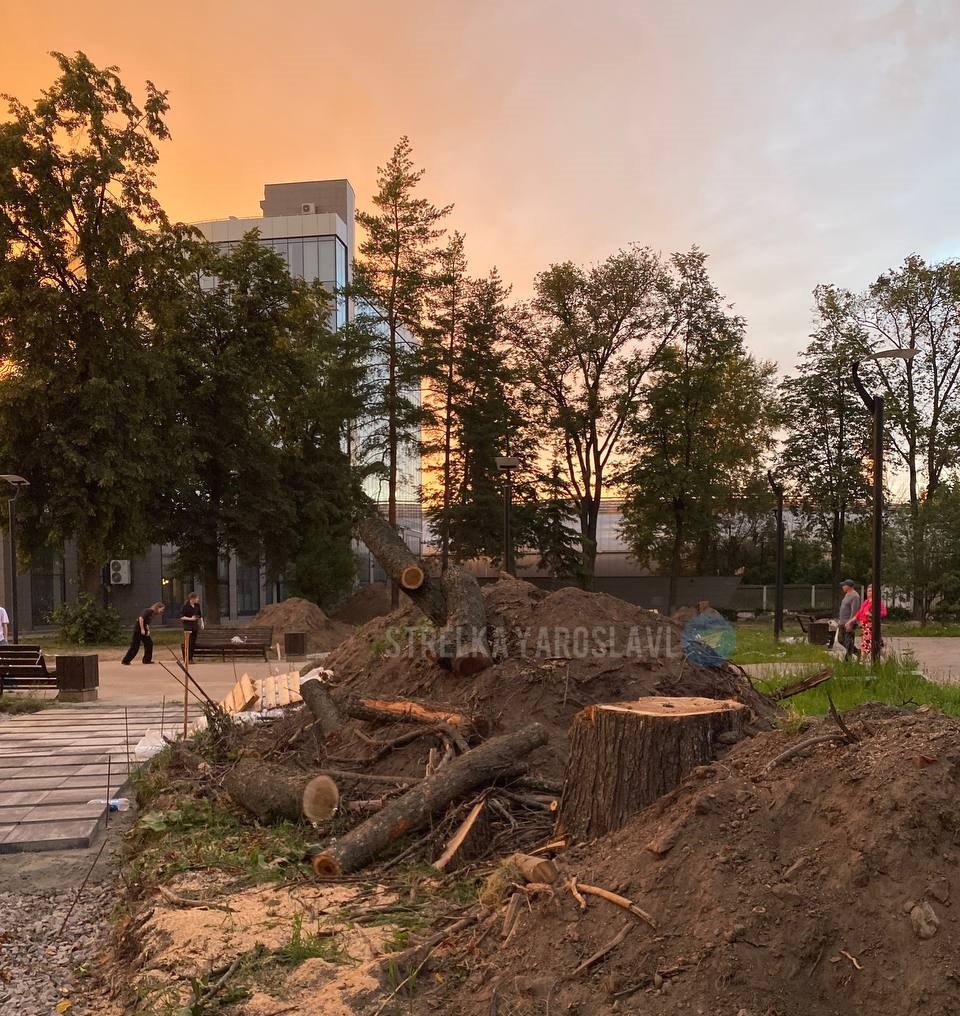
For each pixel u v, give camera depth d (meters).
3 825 5.63
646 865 2.94
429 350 30.23
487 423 31.62
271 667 17.19
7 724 9.87
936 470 34.81
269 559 30.27
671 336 33.38
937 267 33.78
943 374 34.84
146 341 25.81
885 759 2.92
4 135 21.83
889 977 2.32
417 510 57.84
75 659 11.95
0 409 21.59
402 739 5.46
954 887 2.48
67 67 23.14
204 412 27.34
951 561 28.64
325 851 4.06
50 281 23.31
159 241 24.73
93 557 23.27
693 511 33.53
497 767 4.58
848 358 33.78
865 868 2.58
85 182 22.84
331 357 30.50
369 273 30.36
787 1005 2.34
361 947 3.13
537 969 2.70
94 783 6.81
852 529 39.00
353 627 23.86
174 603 40.06
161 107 24.55
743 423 40.06
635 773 3.69
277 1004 2.73
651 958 2.57
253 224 50.97
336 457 31.80
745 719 4.07
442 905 3.53
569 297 34.84
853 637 14.59
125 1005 3.08
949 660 16.66
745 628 28.77
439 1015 2.60
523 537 33.19
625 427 34.94
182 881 4.09
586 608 6.43
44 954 3.79
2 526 22.30
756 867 2.74
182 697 12.45
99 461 22.42
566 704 5.59
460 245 30.69
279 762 6.00
